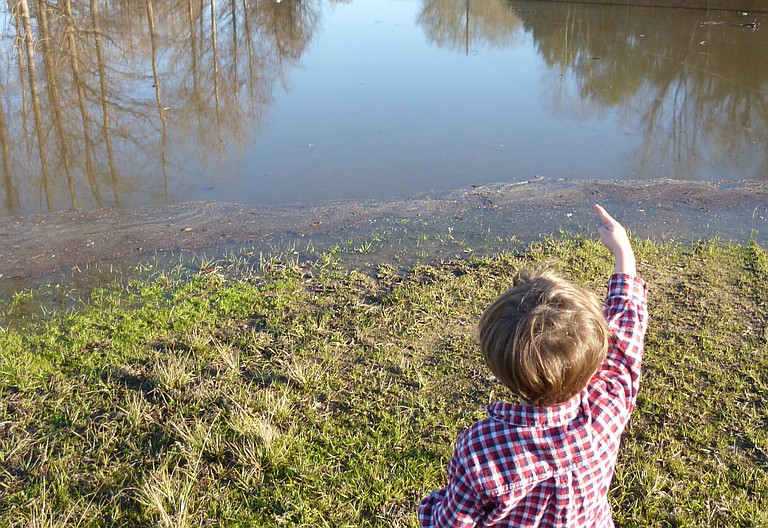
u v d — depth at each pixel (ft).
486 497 5.23
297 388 14.16
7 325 17.43
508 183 29.01
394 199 27.45
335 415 13.39
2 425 13.08
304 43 61.72
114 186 29.71
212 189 29.40
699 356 15.29
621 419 5.58
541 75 49.16
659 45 54.80
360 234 23.31
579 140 35.55
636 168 31.42
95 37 50.34
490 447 5.26
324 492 11.43
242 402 13.51
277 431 12.58
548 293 5.31
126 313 17.56
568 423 5.29
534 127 37.78
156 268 20.77
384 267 20.25
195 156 33.71
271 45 60.49
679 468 12.00
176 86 46.16
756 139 35.12
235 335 16.21
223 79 48.44
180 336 16.26
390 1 86.63
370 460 12.19
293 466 11.94
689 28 59.82
